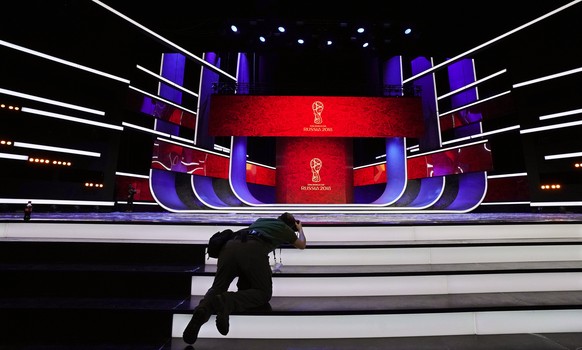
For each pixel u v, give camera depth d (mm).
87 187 9984
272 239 2070
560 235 3156
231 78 15758
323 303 2146
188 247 2621
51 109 9320
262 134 12938
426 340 1984
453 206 12586
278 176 13984
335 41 12539
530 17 10453
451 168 12953
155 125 13578
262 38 12359
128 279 2293
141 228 3037
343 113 13086
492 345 1910
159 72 14289
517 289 2420
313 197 13797
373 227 3062
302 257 2645
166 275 2297
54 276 2287
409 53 13281
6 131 8492
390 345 1912
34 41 9055
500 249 2715
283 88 15531
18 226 3059
